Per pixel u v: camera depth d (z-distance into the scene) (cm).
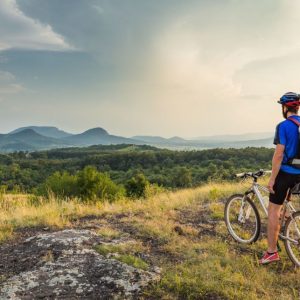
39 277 457
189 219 786
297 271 482
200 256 527
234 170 7394
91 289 429
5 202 1161
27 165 16362
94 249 550
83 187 2048
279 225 504
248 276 466
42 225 747
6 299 406
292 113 488
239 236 630
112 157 16225
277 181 490
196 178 9106
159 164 14525
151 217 792
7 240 641
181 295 415
